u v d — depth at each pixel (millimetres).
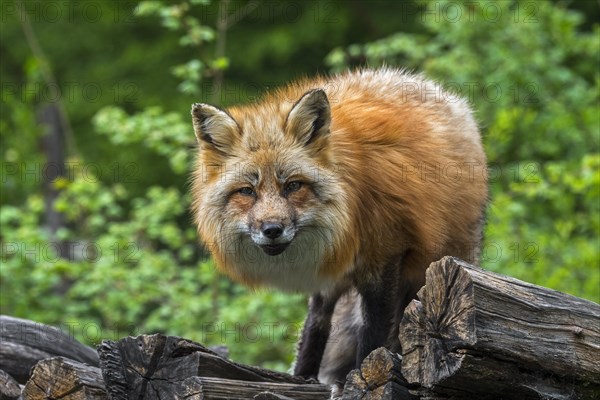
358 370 6559
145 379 6930
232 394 6871
